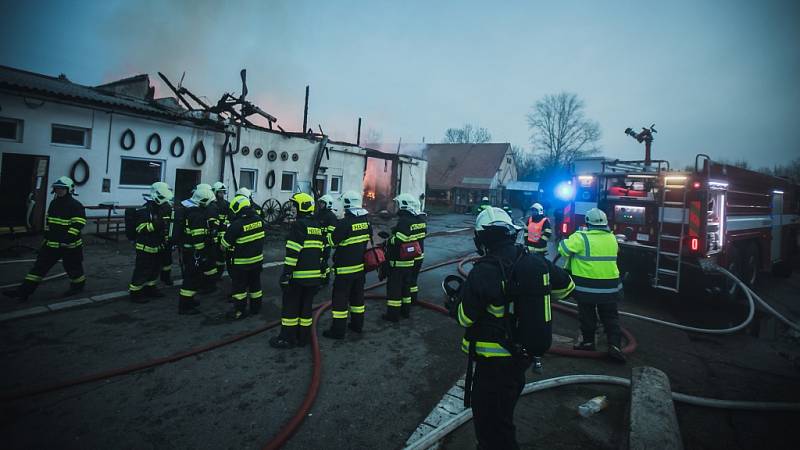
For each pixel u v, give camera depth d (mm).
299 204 4391
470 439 2916
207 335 4578
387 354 4348
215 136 12461
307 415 3123
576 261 4527
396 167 20906
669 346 5020
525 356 2299
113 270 6984
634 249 6750
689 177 6207
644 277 6801
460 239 15023
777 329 5980
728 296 6512
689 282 6457
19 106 8680
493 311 2330
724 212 6633
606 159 7711
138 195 10820
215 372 3756
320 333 4863
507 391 2277
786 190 10148
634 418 2809
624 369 4238
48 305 5137
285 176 14984
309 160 15562
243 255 5043
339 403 3330
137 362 3830
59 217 5312
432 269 9141
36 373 3512
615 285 4445
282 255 9570
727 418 3354
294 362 4043
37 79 10305
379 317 5566
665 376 3445
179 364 3861
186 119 11406
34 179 9070
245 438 2830
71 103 9367
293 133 14609
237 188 13117
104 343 4215
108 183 10211
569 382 3727
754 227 8062
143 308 5312
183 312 5168
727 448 2941
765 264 8758
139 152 10750
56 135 9422
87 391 3303
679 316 6379
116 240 9203
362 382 3707
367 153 18719
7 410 2986
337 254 4684
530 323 2219
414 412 3258
